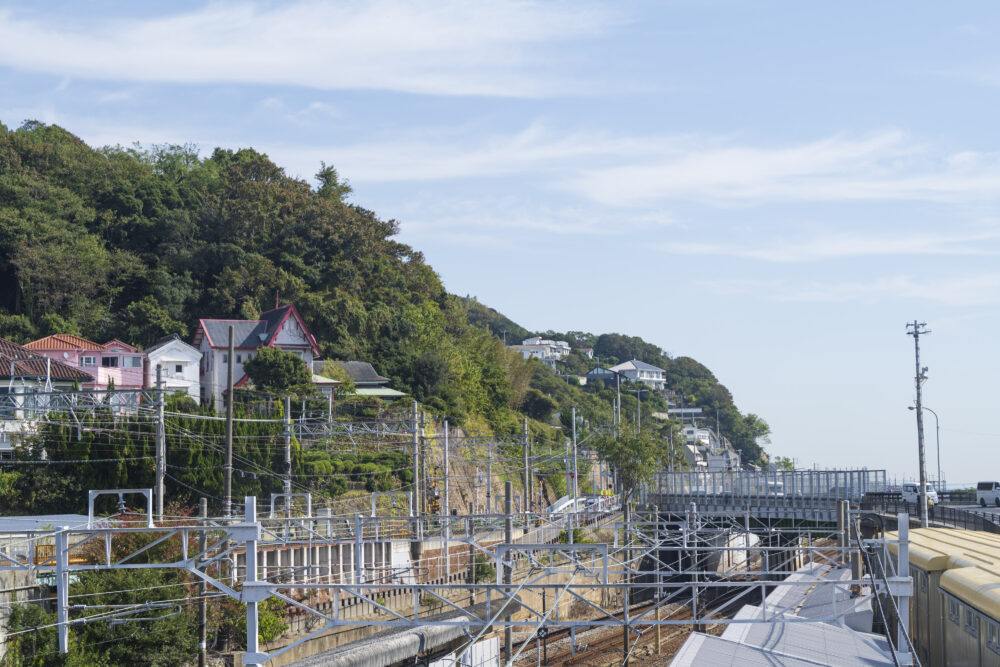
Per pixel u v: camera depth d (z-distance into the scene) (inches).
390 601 1811.0
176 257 3799.2
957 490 3102.9
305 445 2546.8
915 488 2861.7
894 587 984.3
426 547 2037.4
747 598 2412.6
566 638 1946.4
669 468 3991.1
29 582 1198.3
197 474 1962.4
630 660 1748.3
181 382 3061.0
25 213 3651.6
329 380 3127.5
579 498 3218.5
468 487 2925.7
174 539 1393.9
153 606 1223.5
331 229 4173.2
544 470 3481.8
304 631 1582.2
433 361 3668.8
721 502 2778.1
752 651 1014.4
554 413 4709.6
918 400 2142.0
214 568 1472.7
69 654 1135.0
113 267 3666.3
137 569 1299.2
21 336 3265.3
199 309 3700.8
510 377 4503.0
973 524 2001.7
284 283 3762.3
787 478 2950.3
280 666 1405.0
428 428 3021.7
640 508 2938.0
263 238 4067.4
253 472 2084.2
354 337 3720.5
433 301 4640.8
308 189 4692.4
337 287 3932.1
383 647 1413.6
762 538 3051.2
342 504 2222.0
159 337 3484.3
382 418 3041.3
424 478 2503.7
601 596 2389.3
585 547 1036.5
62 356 2874.0
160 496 1488.7
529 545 1054.4
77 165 4148.6
